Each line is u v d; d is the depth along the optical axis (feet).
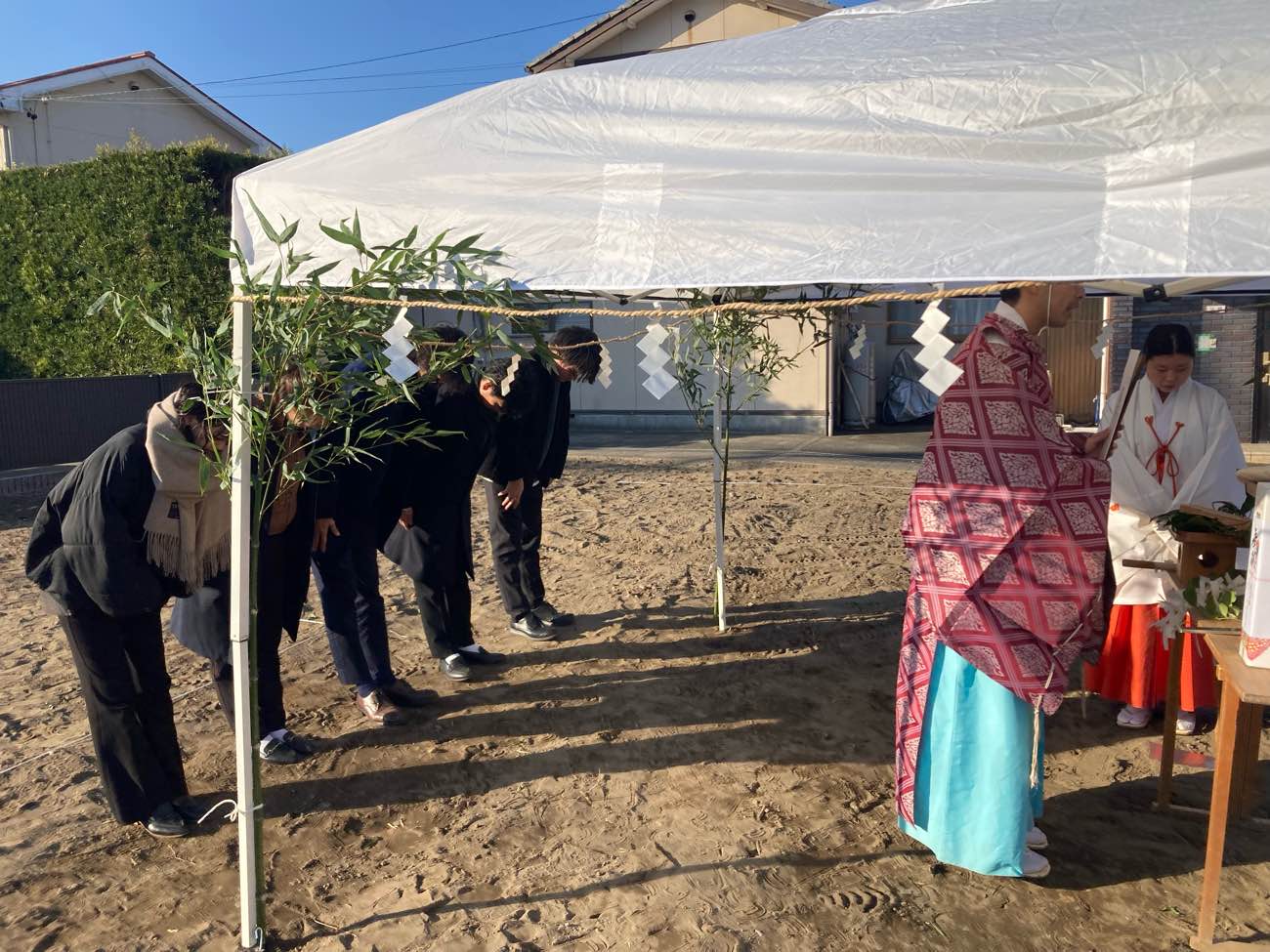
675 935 9.50
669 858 10.93
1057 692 9.53
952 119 7.68
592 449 45.98
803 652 17.52
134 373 47.03
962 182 7.57
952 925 9.64
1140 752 13.55
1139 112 7.17
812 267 7.93
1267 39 7.06
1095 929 9.56
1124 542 14.02
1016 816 9.91
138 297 9.32
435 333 10.32
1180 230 7.01
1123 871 10.60
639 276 8.52
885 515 29.25
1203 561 10.66
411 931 9.65
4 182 47.73
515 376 16.15
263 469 10.02
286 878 10.64
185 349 9.14
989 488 9.50
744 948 9.29
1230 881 10.37
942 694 10.15
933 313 7.81
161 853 11.11
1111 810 11.96
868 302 7.98
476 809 12.10
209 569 11.09
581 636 18.51
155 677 11.48
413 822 11.82
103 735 11.02
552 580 22.70
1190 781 12.63
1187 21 7.68
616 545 26.03
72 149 71.46
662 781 12.78
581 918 9.84
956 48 8.20
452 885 10.46
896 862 10.82
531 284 8.86
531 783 12.75
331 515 13.46
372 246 9.31
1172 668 11.66
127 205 45.60
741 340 17.71
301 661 17.20
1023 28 8.43
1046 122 7.40
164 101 77.82
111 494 10.19
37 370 49.62
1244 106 6.93
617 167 8.70
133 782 11.21
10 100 67.15
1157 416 13.74
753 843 11.23
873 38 9.02
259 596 12.56
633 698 15.43
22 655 17.85
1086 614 9.55
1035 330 9.82
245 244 9.93
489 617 19.74
